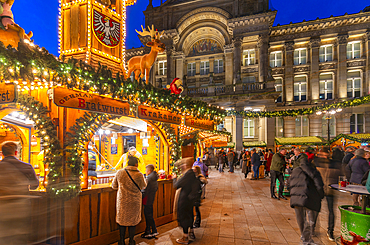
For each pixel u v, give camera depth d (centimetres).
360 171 606
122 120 634
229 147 2327
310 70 2698
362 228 390
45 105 404
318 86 2658
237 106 2358
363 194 399
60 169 389
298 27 2680
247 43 2666
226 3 2642
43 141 390
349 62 2589
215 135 1536
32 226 397
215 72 2938
